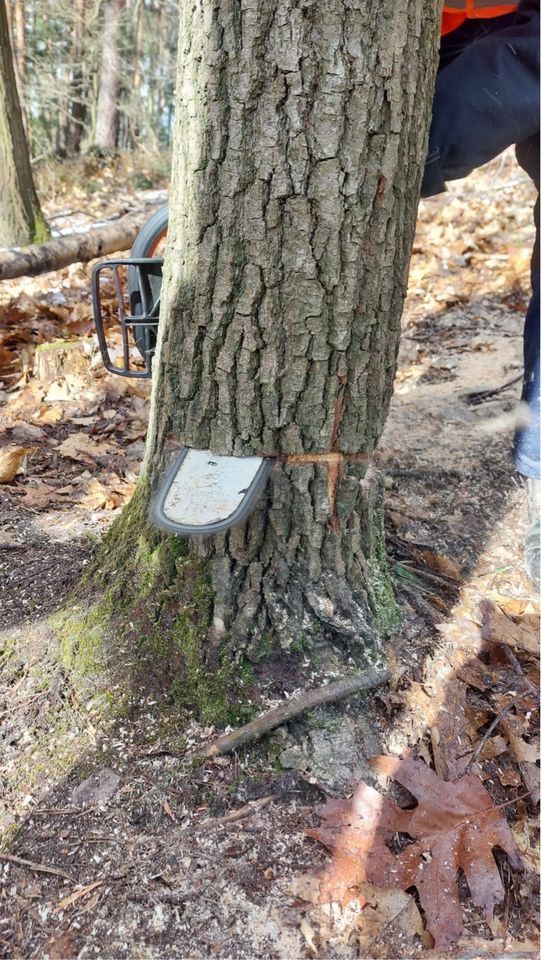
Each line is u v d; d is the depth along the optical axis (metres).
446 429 2.92
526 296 4.47
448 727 1.57
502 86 1.76
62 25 10.98
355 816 1.36
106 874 1.28
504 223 5.77
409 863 1.32
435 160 1.82
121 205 8.75
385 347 1.48
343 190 1.29
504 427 2.91
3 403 3.19
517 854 1.37
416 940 1.24
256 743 1.46
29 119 10.46
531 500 2.17
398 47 1.26
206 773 1.42
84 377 3.32
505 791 1.51
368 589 1.66
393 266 1.41
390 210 1.36
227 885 1.27
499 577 2.12
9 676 1.60
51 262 4.76
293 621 1.55
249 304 1.36
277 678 1.53
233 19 1.21
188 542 1.56
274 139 1.26
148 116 11.91
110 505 2.37
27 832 1.34
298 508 1.51
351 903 1.26
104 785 1.41
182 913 1.24
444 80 1.80
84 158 11.05
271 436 1.46
